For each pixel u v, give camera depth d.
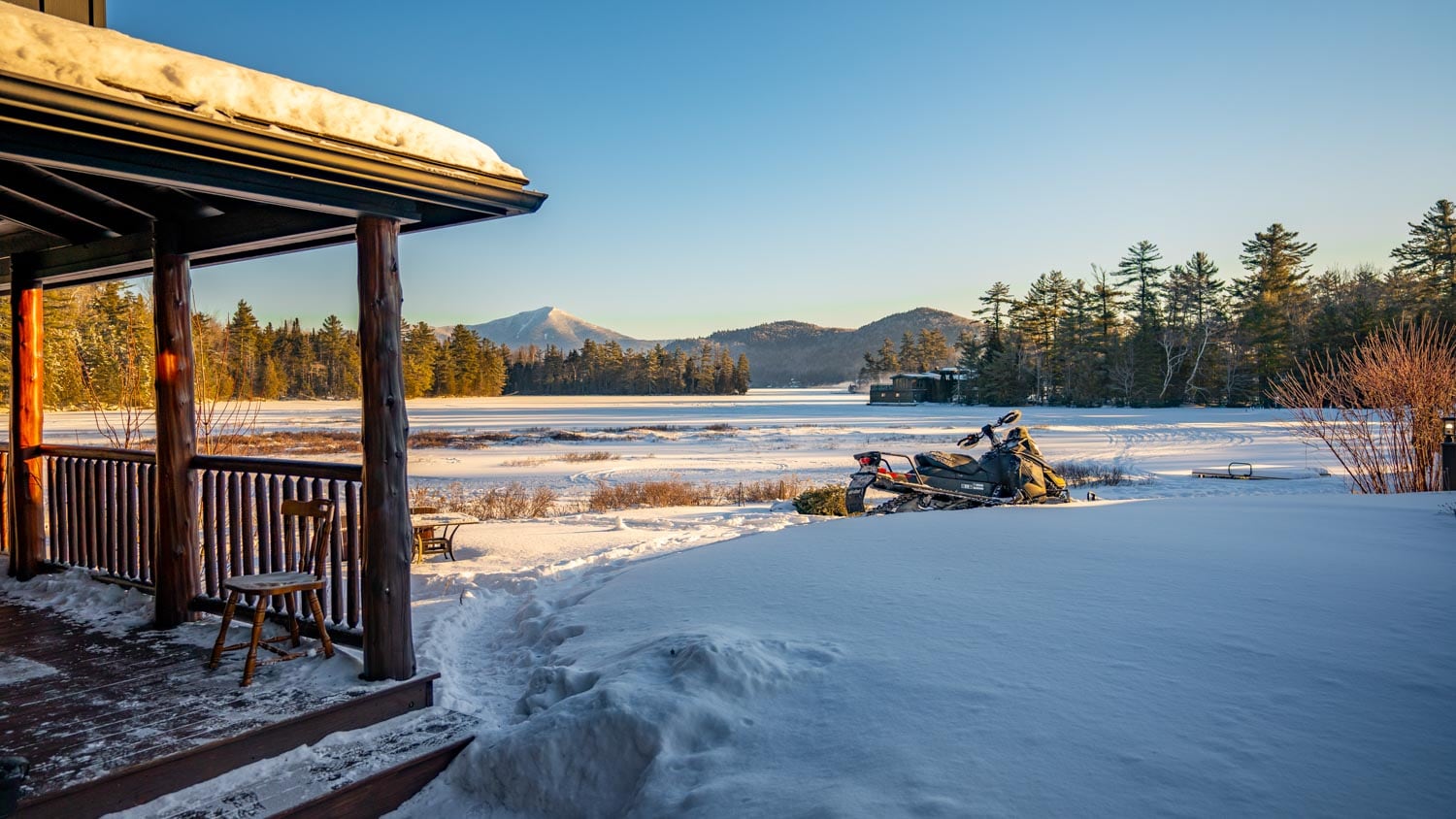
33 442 5.69
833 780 2.62
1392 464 10.85
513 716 3.66
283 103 3.08
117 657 4.05
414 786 3.26
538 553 7.72
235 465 4.54
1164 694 3.04
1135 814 2.27
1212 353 63.59
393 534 3.72
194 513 4.67
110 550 5.29
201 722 3.25
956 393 82.88
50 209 4.71
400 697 3.67
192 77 2.84
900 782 2.53
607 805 3.00
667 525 9.66
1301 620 3.85
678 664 3.59
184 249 4.49
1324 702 2.92
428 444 29.94
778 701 3.28
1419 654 3.36
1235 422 38.22
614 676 3.61
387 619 3.71
